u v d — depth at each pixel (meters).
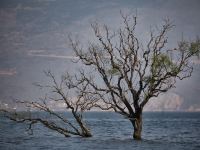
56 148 75.94
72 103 82.19
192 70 78.12
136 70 78.56
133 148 76.81
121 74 78.50
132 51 78.50
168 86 78.62
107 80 79.06
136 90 79.38
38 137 99.19
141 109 80.38
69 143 84.19
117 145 81.25
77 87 80.12
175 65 77.69
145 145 82.00
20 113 82.50
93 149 74.75
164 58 77.31
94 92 79.81
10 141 88.94
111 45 78.94
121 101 80.19
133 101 79.94
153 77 77.81
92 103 80.81
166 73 77.88
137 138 84.75
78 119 83.50
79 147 77.62
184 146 82.69
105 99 79.88
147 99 79.44
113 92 79.19
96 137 101.19
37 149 74.19
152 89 78.56
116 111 80.38
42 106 81.69
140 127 83.69
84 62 79.69
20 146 78.88
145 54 78.44
